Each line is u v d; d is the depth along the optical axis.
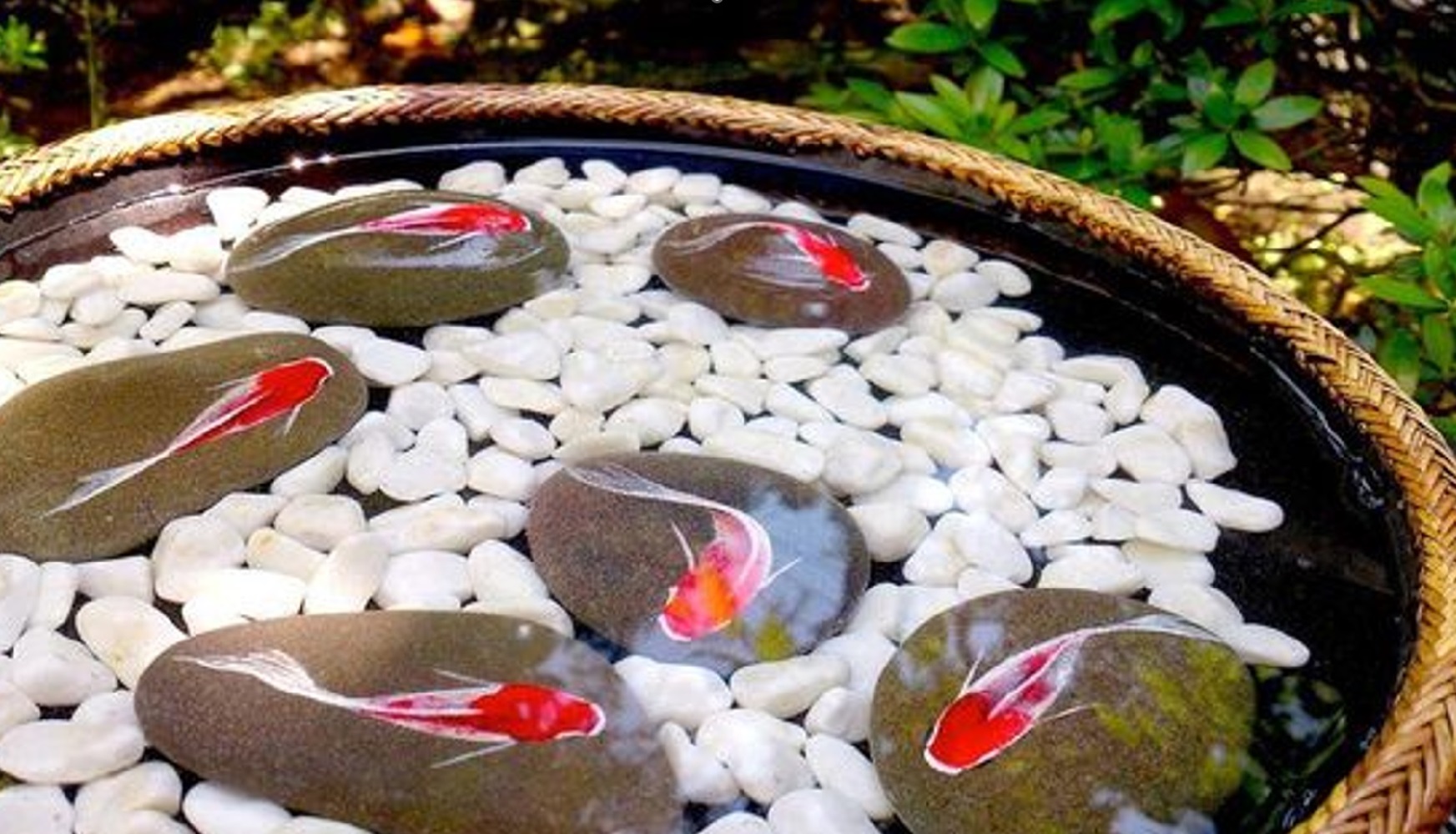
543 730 0.68
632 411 0.80
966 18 1.08
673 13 1.55
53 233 0.89
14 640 0.71
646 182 0.94
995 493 0.78
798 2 1.54
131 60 1.50
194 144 0.92
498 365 0.82
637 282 0.88
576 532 0.74
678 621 0.72
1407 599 0.74
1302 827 0.64
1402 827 0.64
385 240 0.86
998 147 1.04
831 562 0.74
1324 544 0.77
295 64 1.51
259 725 0.67
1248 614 0.75
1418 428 0.78
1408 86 1.15
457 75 1.50
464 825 0.65
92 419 0.77
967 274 0.89
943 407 0.82
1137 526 0.77
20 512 0.74
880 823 0.67
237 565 0.74
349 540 0.74
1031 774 0.67
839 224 0.93
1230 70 1.17
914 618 0.73
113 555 0.74
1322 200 1.32
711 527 0.75
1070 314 0.88
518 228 0.88
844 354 0.85
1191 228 1.24
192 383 0.79
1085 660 0.71
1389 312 1.09
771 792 0.68
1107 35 1.11
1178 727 0.69
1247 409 0.83
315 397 0.79
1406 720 0.66
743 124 0.95
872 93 1.10
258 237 0.87
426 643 0.70
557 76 1.49
